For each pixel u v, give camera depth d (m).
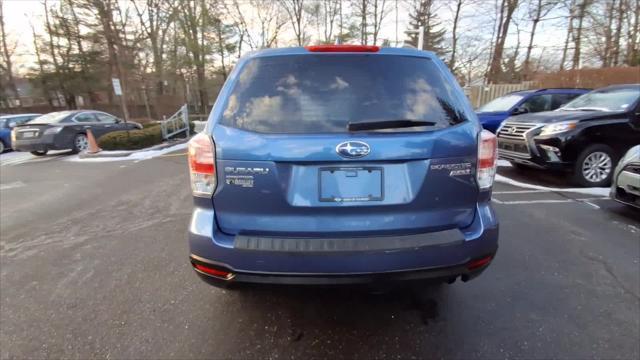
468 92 17.25
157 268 3.12
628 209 4.51
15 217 4.70
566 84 14.36
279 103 1.88
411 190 1.84
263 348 2.09
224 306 2.52
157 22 28.33
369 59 1.96
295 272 1.81
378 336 2.17
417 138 1.82
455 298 2.54
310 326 2.28
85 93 30.95
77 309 2.52
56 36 28.36
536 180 6.19
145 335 2.23
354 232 1.85
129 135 10.95
